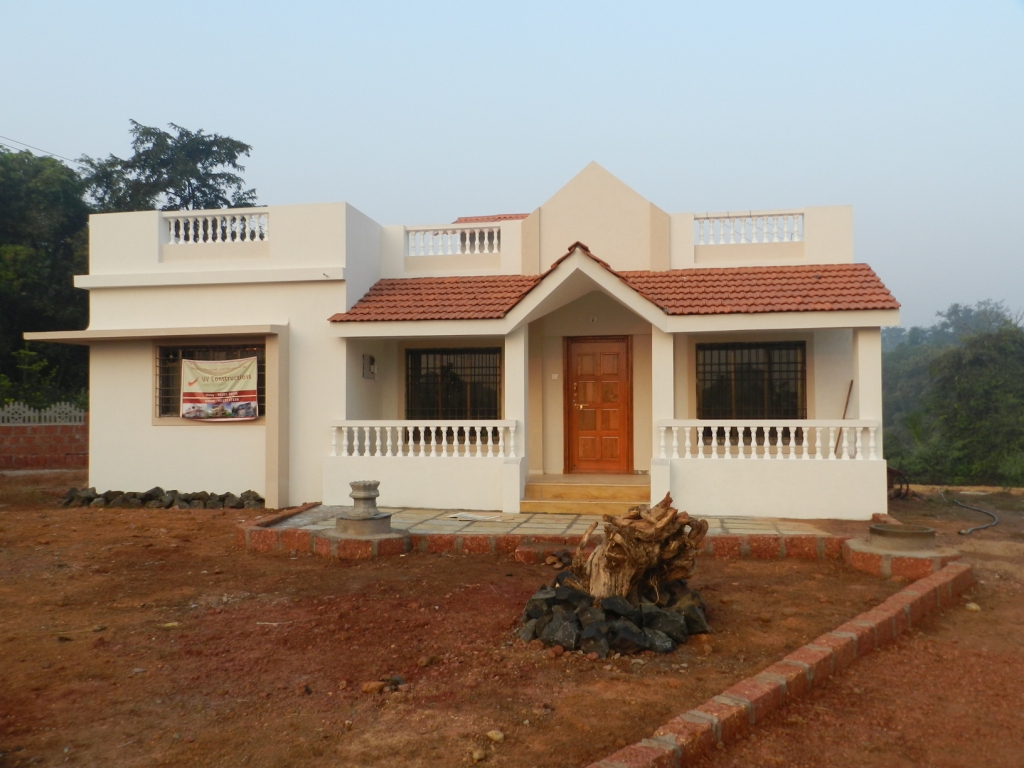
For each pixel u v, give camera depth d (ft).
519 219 55.67
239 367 47.06
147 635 21.72
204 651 20.27
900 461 87.04
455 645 20.58
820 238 47.50
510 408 43.91
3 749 14.60
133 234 49.06
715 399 47.06
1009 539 36.47
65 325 98.68
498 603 24.72
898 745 15.23
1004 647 21.04
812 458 39.37
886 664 19.63
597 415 49.60
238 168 134.31
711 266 48.55
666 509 22.95
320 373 46.21
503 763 13.98
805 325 39.93
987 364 93.25
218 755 14.34
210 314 47.70
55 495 52.75
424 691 17.43
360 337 45.55
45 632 22.11
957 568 27.04
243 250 48.01
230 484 47.21
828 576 28.40
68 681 18.13
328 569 30.12
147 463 48.24
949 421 91.61
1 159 100.68
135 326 48.49
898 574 27.89
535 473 49.49
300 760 14.12
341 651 20.21
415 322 44.09
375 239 51.21
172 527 39.65
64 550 33.88
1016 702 17.34
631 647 19.95
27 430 72.54
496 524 37.52
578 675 18.42
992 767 14.42
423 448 43.93
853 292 41.65
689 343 47.09
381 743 14.78
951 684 18.34
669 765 13.65
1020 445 84.43
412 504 43.62
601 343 49.70
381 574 29.09
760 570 29.43
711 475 39.99
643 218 49.24
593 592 22.29
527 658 19.56
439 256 51.55
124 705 16.69
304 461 46.14
